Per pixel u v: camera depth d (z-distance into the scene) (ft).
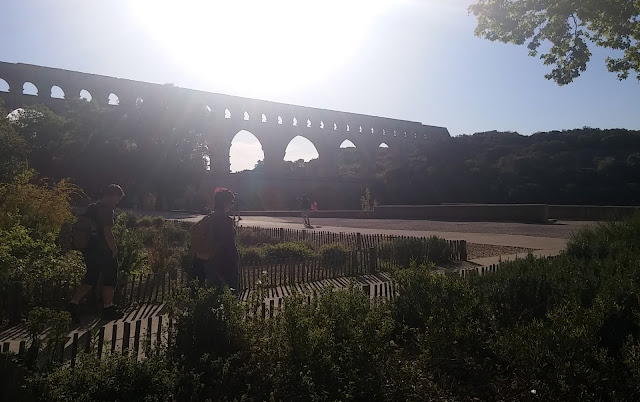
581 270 25.50
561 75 41.93
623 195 197.67
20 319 25.81
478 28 41.75
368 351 15.15
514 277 23.15
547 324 16.56
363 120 303.89
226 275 23.06
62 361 16.28
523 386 15.99
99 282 27.32
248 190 221.46
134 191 168.55
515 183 222.69
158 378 13.85
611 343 16.62
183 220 97.76
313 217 142.92
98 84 209.97
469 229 90.68
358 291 18.62
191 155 186.19
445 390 16.35
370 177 270.05
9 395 15.34
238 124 249.14
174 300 17.38
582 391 14.25
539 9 38.32
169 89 189.57
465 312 19.44
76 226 26.03
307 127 277.44
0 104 98.02
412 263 25.08
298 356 14.80
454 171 245.24
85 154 157.38
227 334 15.99
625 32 38.88
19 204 39.04
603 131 266.77
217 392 14.40
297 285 39.06
